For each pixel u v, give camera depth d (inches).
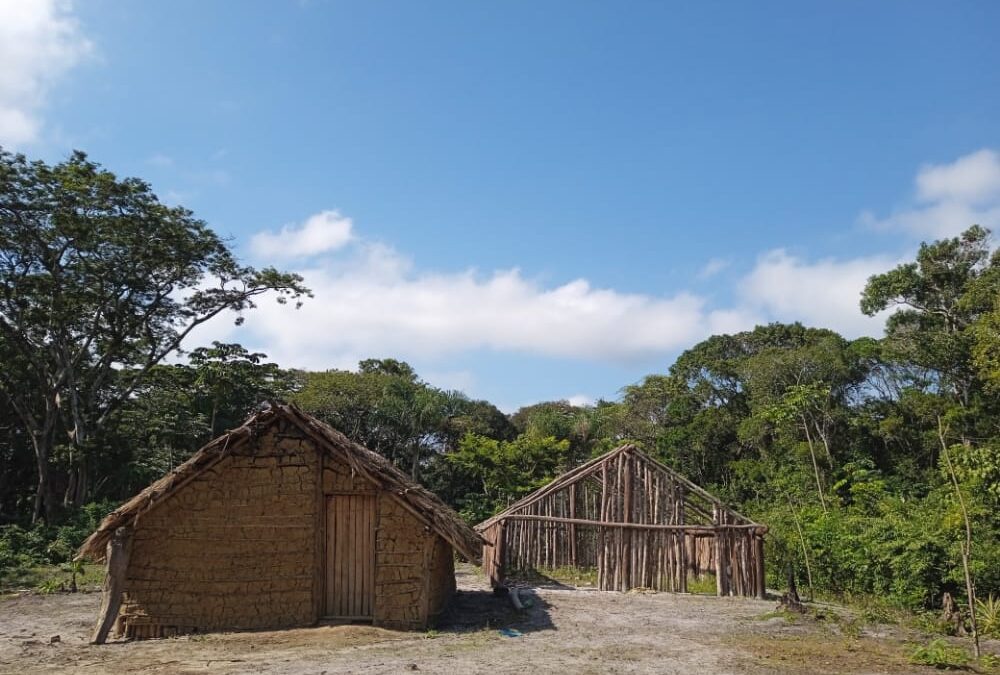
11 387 1291.8
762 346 1953.7
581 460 1669.5
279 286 1369.3
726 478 1663.4
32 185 1120.2
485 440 1528.1
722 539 729.0
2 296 1150.3
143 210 1217.4
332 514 518.3
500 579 775.7
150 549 486.9
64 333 1232.8
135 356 1428.4
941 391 1451.8
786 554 801.6
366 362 2247.8
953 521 571.8
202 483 497.4
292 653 426.0
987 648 483.5
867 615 594.6
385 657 417.4
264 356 1633.9
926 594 637.9
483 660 415.2
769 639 499.2
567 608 618.8
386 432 1760.6
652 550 750.5
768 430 1569.9
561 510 842.8
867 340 1658.5
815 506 991.6
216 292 1365.7
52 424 1256.8
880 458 1470.2
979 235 1451.8
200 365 1547.7
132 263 1243.8
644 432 1782.7
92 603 644.7
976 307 1358.3
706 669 409.7
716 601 676.7
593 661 421.4
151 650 434.6
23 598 677.3
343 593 512.1
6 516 1346.0
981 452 510.9
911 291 1503.4
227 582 488.4
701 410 1803.6
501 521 795.4
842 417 1488.7
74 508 1232.8
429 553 505.0
